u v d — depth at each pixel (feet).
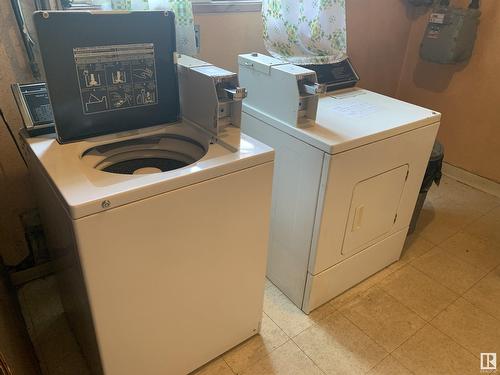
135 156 4.79
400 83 10.31
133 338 4.06
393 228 6.50
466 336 5.73
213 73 4.32
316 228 5.27
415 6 9.25
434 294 6.46
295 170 5.30
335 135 4.93
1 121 5.22
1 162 5.44
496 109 8.73
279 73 5.12
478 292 6.53
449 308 6.20
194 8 6.02
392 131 5.25
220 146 4.16
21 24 4.78
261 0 6.73
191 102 4.66
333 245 5.58
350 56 8.78
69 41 3.75
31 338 5.41
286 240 5.90
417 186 6.41
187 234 3.84
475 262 7.21
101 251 3.34
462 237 7.86
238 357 5.28
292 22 6.36
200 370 5.09
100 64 4.01
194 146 4.72
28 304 5.94
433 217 8.45
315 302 5.98
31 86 4.45
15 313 4.93
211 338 4.93
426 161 6.22
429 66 9.56
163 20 4.23
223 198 3.92
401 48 9.71
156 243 3.66
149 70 4.37
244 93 4.21
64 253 3.98
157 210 3.50
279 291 6.44
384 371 5.18
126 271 3.60
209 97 4.31
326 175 4.84
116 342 3.95
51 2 4.60
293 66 5.30
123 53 4.12
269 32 6.34
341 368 5.20
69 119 4.04
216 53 6.61
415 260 7.21
